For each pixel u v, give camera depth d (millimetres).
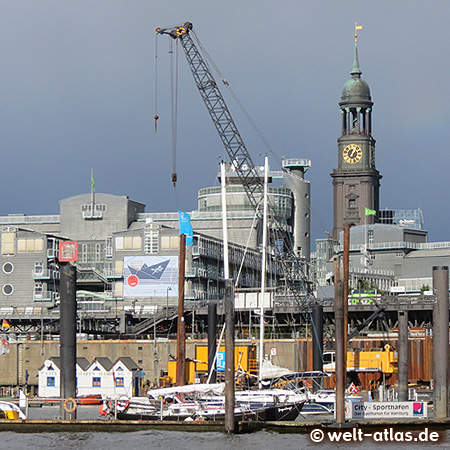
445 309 188500
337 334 180375
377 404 185750
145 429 187250
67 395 187875
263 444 174125
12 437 183000
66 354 186500
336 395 181250
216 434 183750
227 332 180125
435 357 188750
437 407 188000
